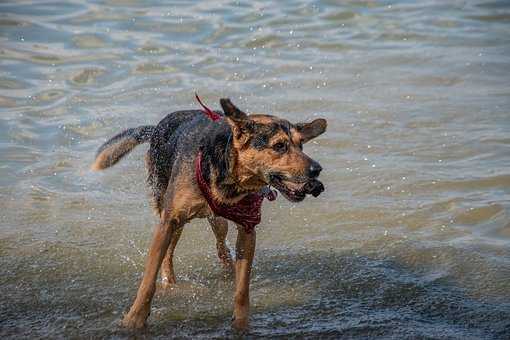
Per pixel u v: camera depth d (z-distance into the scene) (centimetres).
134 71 1549
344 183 1173
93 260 987
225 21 1803
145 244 1028
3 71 1532
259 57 1631
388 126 1345
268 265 982
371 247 1013
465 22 1830
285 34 1747
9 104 1411
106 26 1755
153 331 840
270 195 848
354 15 1867
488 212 1071
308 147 1276
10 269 955
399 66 1602
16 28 1725
